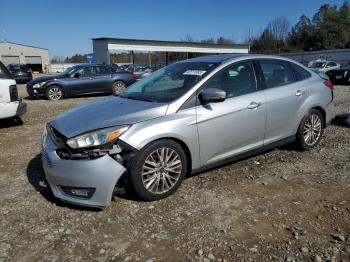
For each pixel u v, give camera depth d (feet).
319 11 269.44
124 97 15.34
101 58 123.75
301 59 176.65
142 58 227.20
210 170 15.61
